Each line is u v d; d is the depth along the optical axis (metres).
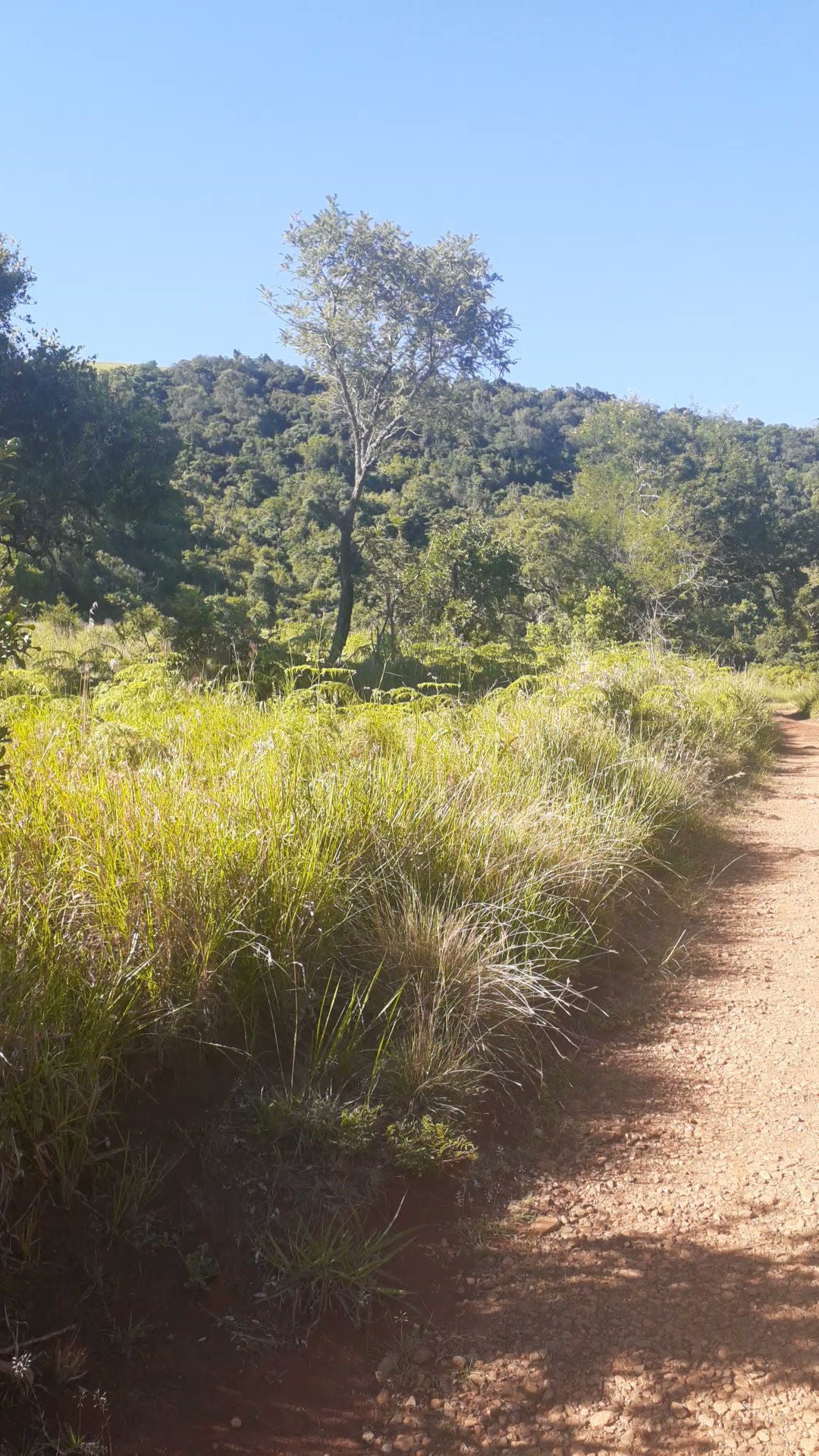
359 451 32.28
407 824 4.87
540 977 4.27
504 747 7.28
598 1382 2.43
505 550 32.78
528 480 90.19
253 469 70.38
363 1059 3.61
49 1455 2.10
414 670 16.59
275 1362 2.43
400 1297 2.70
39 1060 2.70
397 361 31.39
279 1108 3.13
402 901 4.36
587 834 5.87
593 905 5.35
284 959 3.67
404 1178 3.17
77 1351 2.30
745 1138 3.59
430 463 84.00
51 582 32.16
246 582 42.75
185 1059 3.21
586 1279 2.82
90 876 3.48
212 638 13.62
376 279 30.03
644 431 83.44
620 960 5.26
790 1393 2.38
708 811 9.02
